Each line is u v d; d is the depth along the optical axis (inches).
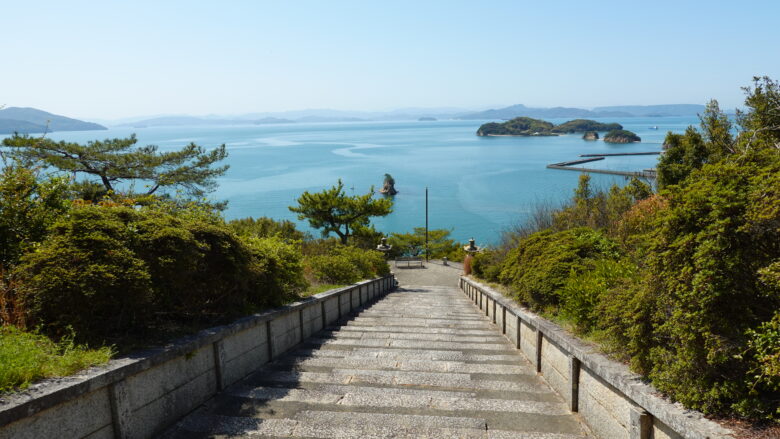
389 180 2987.2
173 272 185.6
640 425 128.9
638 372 144.3
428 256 1457.9
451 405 189.0
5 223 185.5
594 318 197.0
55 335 159.3
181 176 703.7
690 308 124.2
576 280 230.8
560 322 230.5
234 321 222.2
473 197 2746.1
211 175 745.0
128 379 143.3
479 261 670.5
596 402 163.6
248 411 180.4
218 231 223.8
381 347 304.3
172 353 163.9
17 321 154.5
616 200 505.7
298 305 300.7
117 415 137.6
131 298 162.6
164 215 215.5
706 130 425.7
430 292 808.3
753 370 108.4
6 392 110.8
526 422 174.2
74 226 167.5
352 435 158.2
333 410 182.9
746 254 117.7
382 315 480.4
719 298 118.3
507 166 4382.4
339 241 1018.7
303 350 293.7
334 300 428.1
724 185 129.5
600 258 279.4
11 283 159.5
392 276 892.0
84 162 631.8
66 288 149.0
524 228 589.6
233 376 215.9
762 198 116.7
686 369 122.2
